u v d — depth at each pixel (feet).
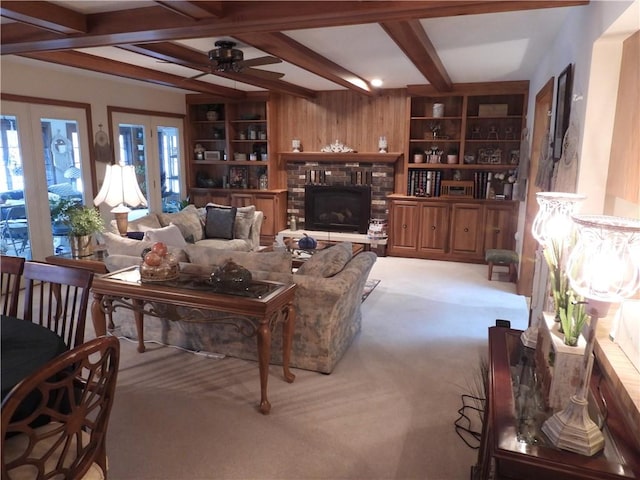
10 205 16.70
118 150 21.07
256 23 9.27
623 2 6.31
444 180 22.20
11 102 16.26
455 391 9.78
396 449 7.87
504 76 18.74
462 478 7.18
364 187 23.35
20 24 11.23
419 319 14.06
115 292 9.76
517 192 18.80
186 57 14.21
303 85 21.77
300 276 10.35
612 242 4.09
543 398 5.13
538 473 4.14
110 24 10.25
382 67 16.65
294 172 25.02
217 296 8.94
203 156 26.05
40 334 6.66
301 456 7.67
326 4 8.48
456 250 21.72
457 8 8.20
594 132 8.25
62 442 5.04
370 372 10.61
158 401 9.29
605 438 4.42
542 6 8.27
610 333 6.11
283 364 10.11
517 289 16.89
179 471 7.27
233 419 8.70
